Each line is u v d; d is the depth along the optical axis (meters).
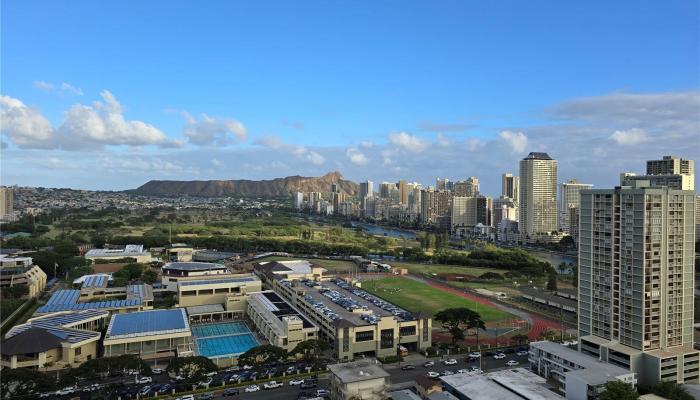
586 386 167.38
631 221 197.50
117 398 179.00
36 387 178.50
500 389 170.25
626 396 154.12
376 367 174.38
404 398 169.25
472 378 181.38
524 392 165.38
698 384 187.00
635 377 182.00
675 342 199.38
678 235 199.50
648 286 193.50
